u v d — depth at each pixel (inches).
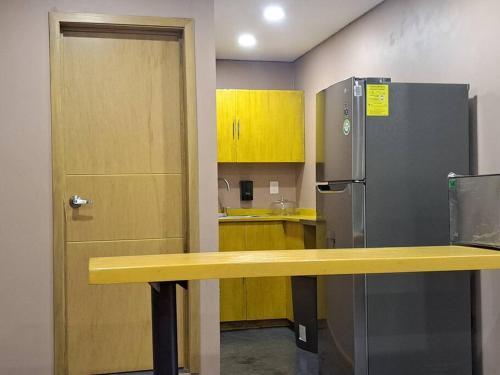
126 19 133.4
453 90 129.2
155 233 140.4
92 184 136.6
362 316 124.2
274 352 172.9
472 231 96.8
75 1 131.0
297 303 175.9
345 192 129.1
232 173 230.5
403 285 125.5
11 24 127.7
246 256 84.5
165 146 140.9
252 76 236.2
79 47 135.9
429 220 128.4
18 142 128.0
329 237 139.3
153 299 85.4
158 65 140.3
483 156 127.3
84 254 136.3
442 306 126.9
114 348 138.0
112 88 137.7
